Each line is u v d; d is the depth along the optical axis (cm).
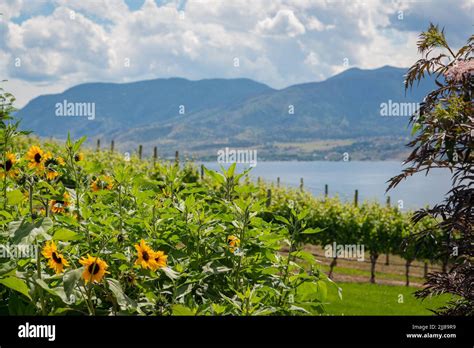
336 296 1244
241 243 338
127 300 271
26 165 365
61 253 298
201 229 347
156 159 1761
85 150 1891
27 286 274
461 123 384
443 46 441
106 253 290
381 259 2248
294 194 2133
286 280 346
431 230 410
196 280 301
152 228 344
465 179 383
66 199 346
